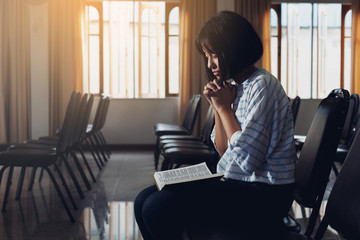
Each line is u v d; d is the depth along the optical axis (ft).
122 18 23.20
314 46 24.06
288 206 4.08
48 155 9.32
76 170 15.96
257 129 3.81
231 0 23.26
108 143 23.80
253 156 3.80
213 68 4.25
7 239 7.77
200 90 23.25
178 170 4.42
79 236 7.97
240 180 4.09
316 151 3.95
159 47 23.63
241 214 3.88
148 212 3.92
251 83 4.02
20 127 22.31
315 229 8.42
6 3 21.99
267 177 4.00
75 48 22.85
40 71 22.62
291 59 24.06
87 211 9.83
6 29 22.07
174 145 11.07
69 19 22.74
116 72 23.40
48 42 22.59
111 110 23.68
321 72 24.12
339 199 3.09
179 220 3.84
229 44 4.03
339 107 3.93
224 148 4.76
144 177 14.53
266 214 3.94
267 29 23.39
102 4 23.13
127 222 8.95
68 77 22.84
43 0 21.84
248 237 3.29
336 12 24.07
